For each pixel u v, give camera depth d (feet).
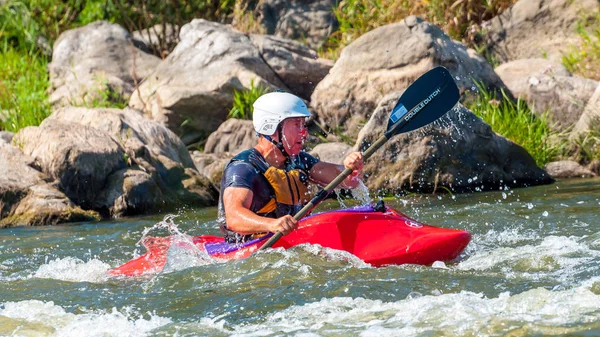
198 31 131.23
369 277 53.67
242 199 58.39
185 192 96.17
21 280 60.08
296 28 154.51
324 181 63.26
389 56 118.93
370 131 97.30
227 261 58.23
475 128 97.60
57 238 77.82
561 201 82.74
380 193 96.02
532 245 63.52
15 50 155.53
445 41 118.62
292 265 56.24
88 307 51.60
